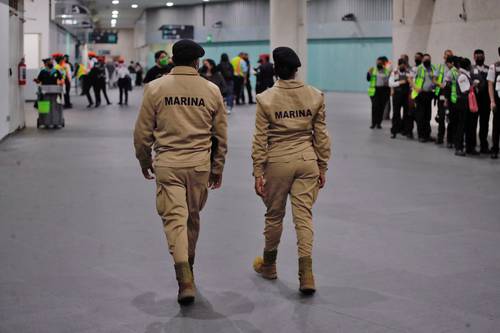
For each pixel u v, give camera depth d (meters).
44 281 5.46
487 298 5.12
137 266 5.88
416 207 8.51
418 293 5.23
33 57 31.91
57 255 6.21
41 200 8.73
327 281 5.50
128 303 4.96
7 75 15.99
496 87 12.75
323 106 5.25
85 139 15.93
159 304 4.95
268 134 5.22
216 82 23.64
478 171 11.58
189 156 4.91
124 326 4.52
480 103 13.54
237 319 4.65
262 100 5.14
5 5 15.41
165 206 4.92
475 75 13.35
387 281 5.52
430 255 6.31
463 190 9.74
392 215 8.02
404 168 11.82
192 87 4.94
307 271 5.13
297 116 5.16
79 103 30.38
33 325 4.52
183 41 5.01
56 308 4.85
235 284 5.41
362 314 4.76
